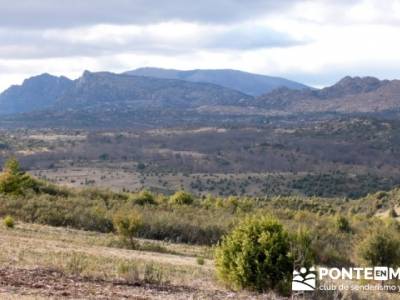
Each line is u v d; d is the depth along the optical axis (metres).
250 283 15.73
